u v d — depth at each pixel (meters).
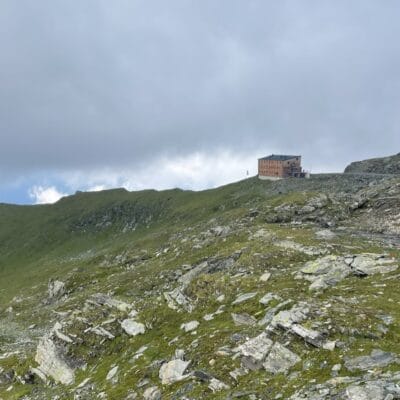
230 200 183.38
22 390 32.84
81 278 105.44
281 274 33.81
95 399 24.17
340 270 31.16
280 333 20.98
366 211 65.94
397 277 27.55
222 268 46.97
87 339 34.19
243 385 18.30
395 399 13.17
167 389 20.84
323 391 15.17
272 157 194.50
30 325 78.44
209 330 26.22
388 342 17.72
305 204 76.50
